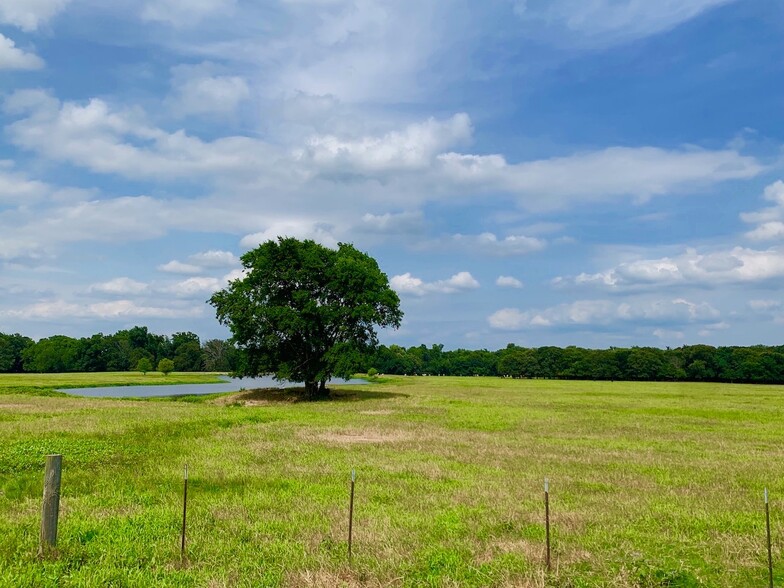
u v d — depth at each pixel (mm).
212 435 25531
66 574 8633
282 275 54344
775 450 23828
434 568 9141
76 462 17734
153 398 57438
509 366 168375
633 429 31562
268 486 15336
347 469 17938
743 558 9570
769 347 144625
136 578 8508
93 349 169875
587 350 161500
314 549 10078
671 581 8594
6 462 17344
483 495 14461
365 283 56750
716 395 67250
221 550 9945
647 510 13016
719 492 15281
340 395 60750
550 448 23734
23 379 103625
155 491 14344
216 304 56688
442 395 62156
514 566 9109
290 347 57438
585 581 8586
